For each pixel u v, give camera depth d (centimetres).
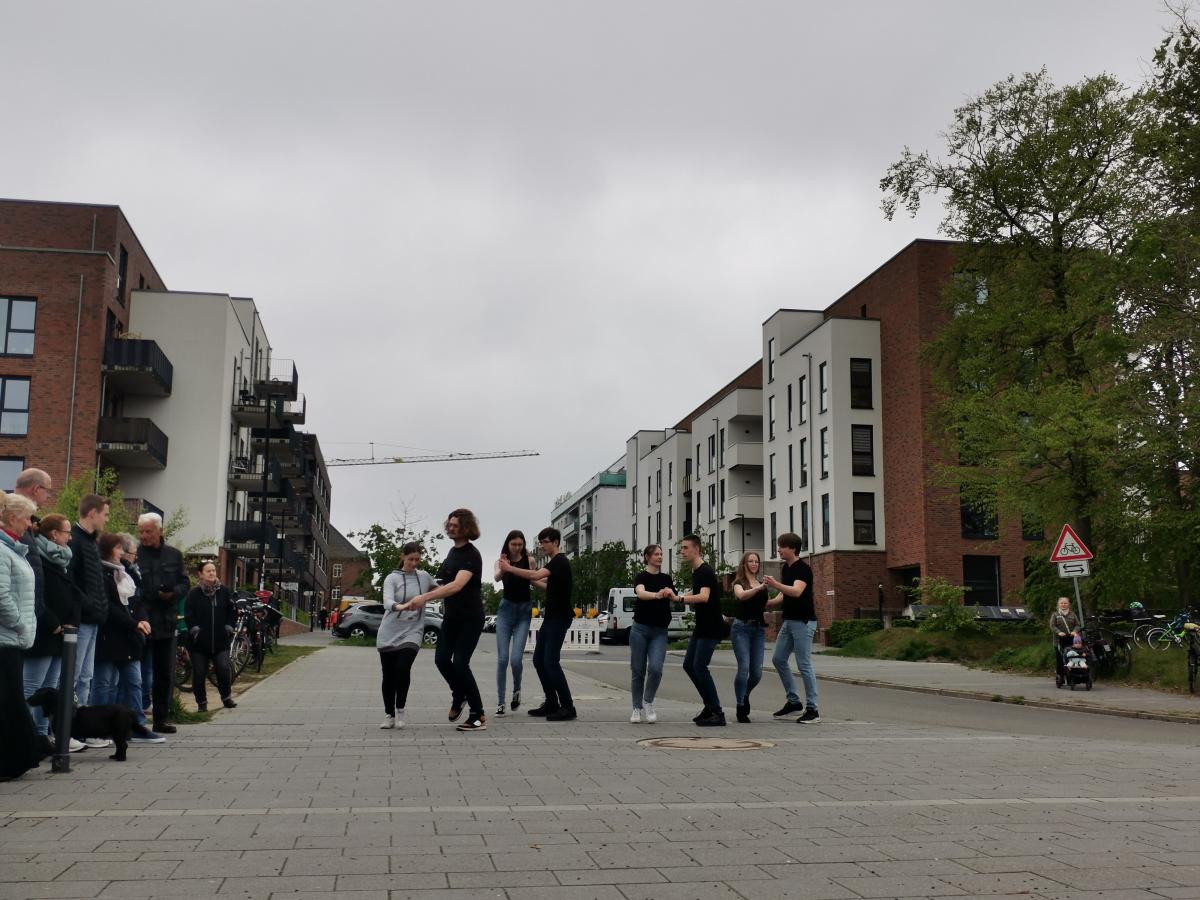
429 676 1936
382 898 431
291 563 6306
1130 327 2216
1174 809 651
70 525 850
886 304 4922
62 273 4150
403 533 5278
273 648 2780
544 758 855
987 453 2447
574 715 1173
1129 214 2356
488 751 895
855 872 483
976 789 721
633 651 1146
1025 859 511
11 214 4381
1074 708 1630
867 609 4806
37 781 723
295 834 554
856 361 4950
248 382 5356
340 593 13438
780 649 1226
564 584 1188
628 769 799
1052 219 2559
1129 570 2241
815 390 5131
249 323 5469
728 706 1440
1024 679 2252
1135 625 2580
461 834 559
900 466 4738
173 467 4666
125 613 935
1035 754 926
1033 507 2375
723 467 6519
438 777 752
